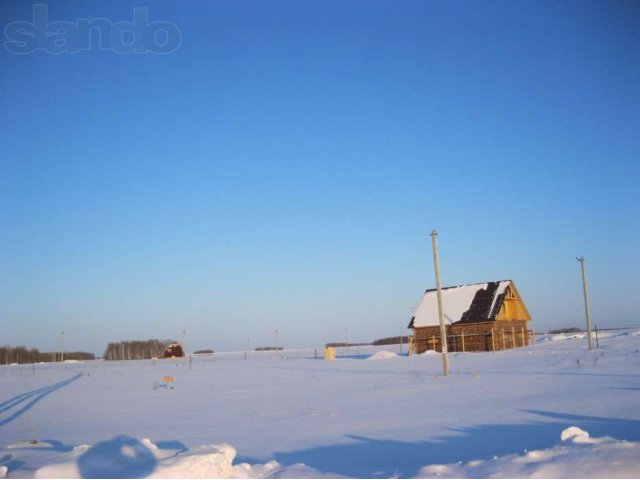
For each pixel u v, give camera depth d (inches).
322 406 837.2
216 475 364.8
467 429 573.9
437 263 1304.1
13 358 5275.6
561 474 329.7
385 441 543.5
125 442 421.1
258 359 3046.3
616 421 553.9
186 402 1007.6
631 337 2135.8
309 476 378.0
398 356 2276.1
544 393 802.8
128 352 5511.8
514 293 2330.2
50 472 358.0
